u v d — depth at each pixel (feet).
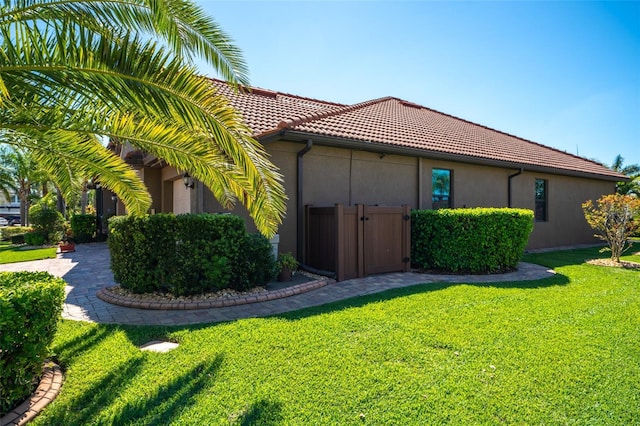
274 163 29.50
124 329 16.44
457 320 17.17
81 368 12.34
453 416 9.59
